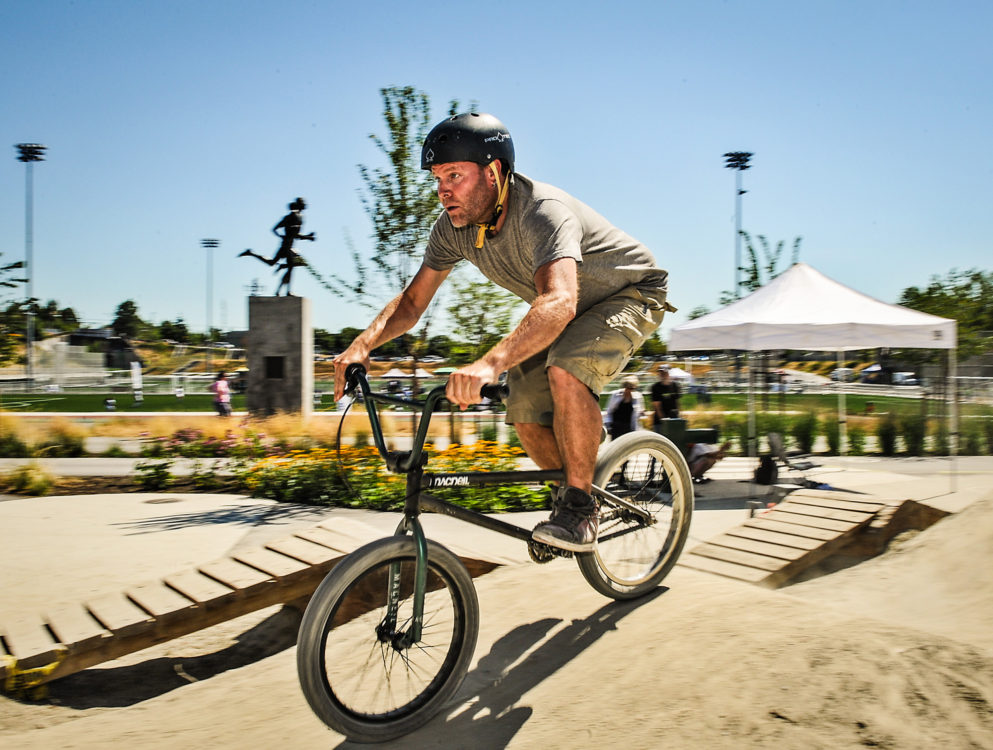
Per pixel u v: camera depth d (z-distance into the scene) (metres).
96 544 5.94
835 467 11.35
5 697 3.00
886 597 3.93
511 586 3.45
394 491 7.60
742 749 1.96
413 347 11.36
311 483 8.00
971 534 4.48
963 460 12.70
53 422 14.83
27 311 16.52
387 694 2.36
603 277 2.71
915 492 8.14
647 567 3.21
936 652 2.29
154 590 3.59
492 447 8.67
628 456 3.12
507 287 2.95
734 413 16.48
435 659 2.49
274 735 2.44
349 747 2.28
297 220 15.34
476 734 2.27
